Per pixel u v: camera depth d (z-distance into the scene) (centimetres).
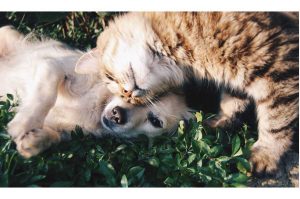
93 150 45
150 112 48
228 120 49
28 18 63
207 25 44
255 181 45
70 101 50
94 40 61
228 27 44
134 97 47
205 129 47
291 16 45
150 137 48
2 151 42
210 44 45
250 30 44
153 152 45
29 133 43
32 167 41
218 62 46
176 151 45
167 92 49
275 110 46
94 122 49
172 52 46
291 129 46
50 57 51
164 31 45
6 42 55
